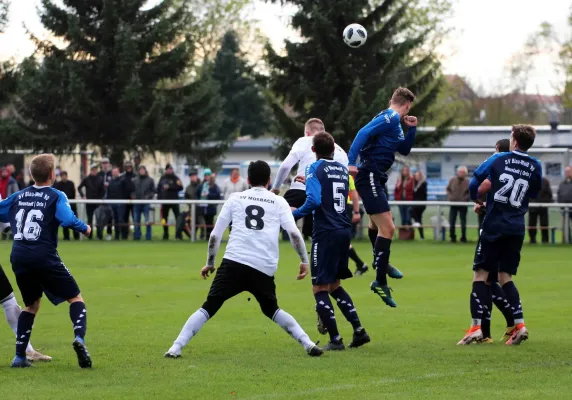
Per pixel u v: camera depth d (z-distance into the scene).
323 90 60.50
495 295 17.44
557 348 16.31
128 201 45.62
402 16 61.22
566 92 93.06
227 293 15.11
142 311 21.41
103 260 34.78
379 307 22.08
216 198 46.75
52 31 65.56
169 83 77.56
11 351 16.11
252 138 109.38
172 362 14.89
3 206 14.54
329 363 14.77
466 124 115.50
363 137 17.02
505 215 17.05
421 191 44.84
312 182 16.03
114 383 13.15
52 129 65.56
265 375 13.71
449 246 41.16
